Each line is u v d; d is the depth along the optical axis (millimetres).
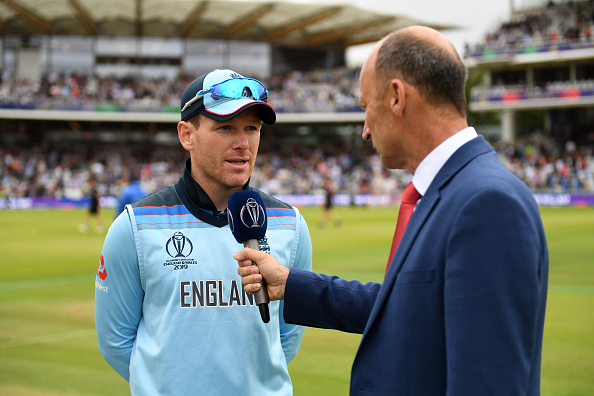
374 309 1915
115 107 46562
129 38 51281
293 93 50219
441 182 1866
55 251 15734
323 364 5809
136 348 2484
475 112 44562
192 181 2582
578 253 14336
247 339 2445
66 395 4941
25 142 49250
